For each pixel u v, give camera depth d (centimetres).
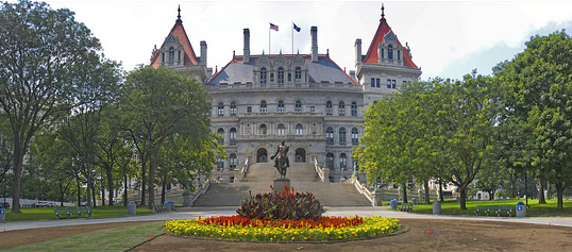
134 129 5706
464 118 4347
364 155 6719
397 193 7619
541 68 4038
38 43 4209
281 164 3997
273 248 1803
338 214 4403
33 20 4259
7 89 4362
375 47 12044
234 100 11606
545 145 3834
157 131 6175
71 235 2316
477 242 1986
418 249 1789
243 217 2378
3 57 4141
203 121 6325
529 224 2875
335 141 11219
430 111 4491
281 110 11512
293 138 10488
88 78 4625
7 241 2139
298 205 2309
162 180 7031
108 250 1770
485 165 4234
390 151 4888
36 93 4459
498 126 4116
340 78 12150
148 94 5684
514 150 4025
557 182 4031
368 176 6788
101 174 7375
